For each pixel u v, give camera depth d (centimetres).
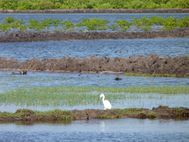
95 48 6831
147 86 4325
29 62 5425
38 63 5366
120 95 3941
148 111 3431
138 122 3306
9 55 6294
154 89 4159
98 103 3691
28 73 5147
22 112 3391
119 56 6091
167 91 4081
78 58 5519
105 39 7838
